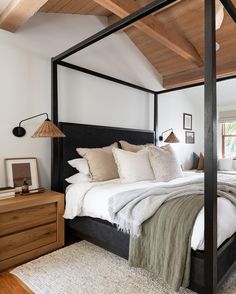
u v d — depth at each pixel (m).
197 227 1.51
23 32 2.62
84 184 2.47
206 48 1.41
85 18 3.26
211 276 1.39
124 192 2.04
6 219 1.97
